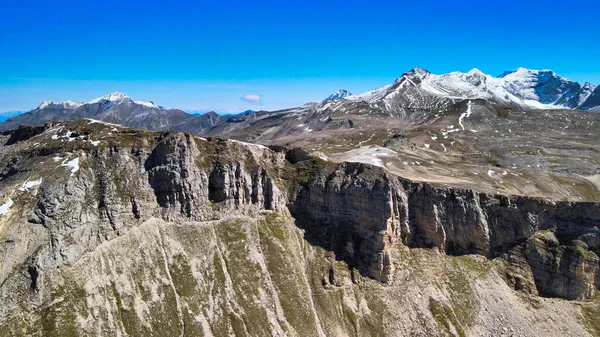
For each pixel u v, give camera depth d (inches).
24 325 3720.5
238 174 5620.1
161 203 5108.3
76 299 4025.6
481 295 5354.3
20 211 4168.3
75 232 4286.4
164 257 4817.9
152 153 5216.5
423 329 5029.5
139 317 4254.4
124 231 4694.9
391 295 5280.5
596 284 5418.3
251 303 4803.2
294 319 4847.4
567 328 5088.6
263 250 5359.3
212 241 5196.9
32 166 4714.6
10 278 3853.3
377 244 5462.6
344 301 5187.0
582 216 5531.5
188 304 4566.9
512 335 5009.8
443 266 5610.2
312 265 5497.1
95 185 4687.5
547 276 5447.8
